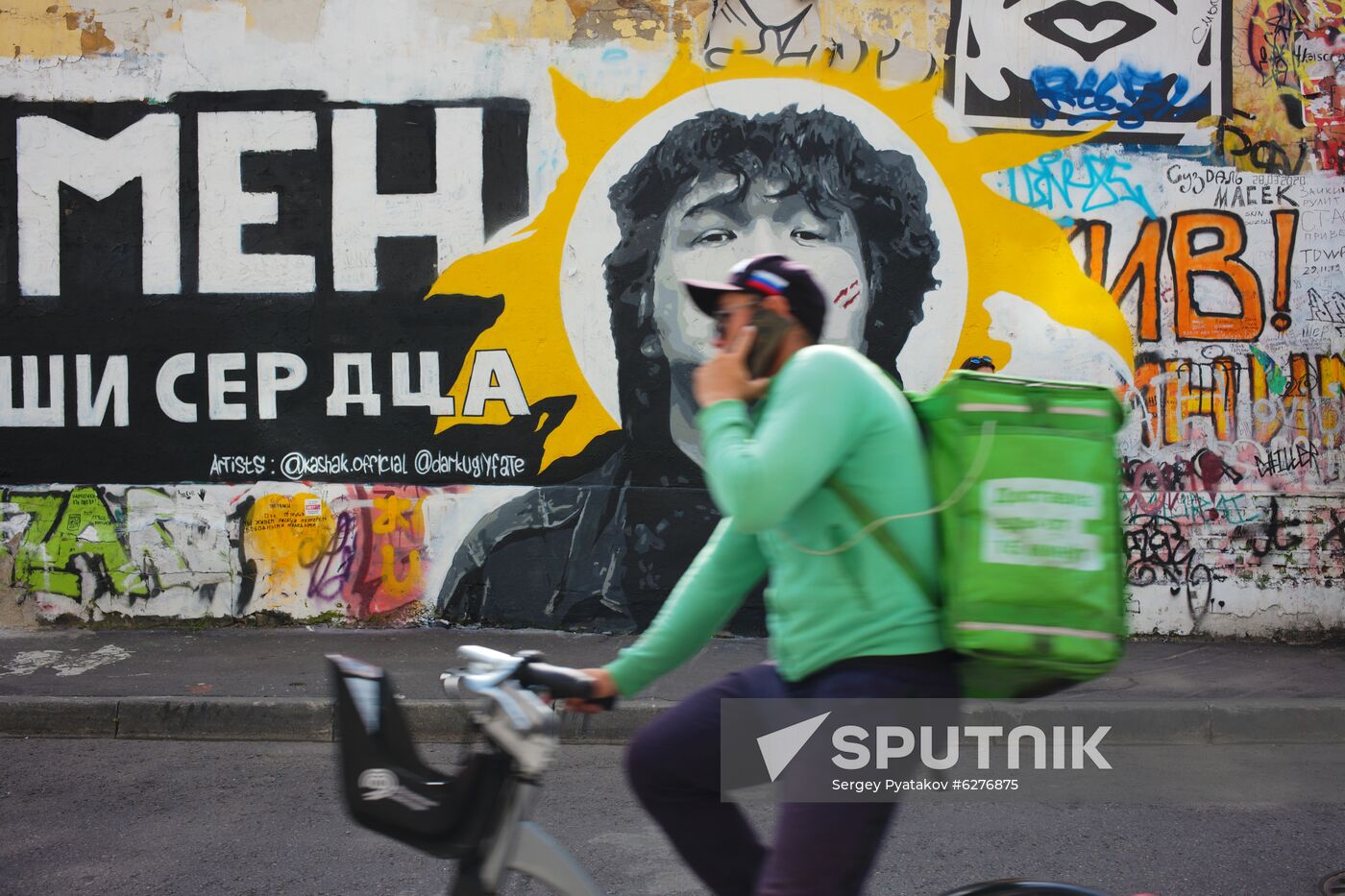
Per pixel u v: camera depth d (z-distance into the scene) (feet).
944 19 25.95
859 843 6.42
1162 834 15.47
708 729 7.22
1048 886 7.39
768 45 26.08
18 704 20.38
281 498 26.63
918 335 26.30
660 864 14.28
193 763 18.78
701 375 6.79
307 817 16.05
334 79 26.50
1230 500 26.16
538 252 26.45
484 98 26.40
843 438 6.37
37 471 26.86
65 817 16.05
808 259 26.27
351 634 26.21
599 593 26.50
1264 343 26.12
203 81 26.58
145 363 26.78
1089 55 26.00
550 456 26.55
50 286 26.81
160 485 26.76
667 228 26.32
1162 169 26.09
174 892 13.37
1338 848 14.93
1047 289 26.18
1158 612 26.27
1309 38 25.99
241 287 26.68
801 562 6.80
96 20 26.55
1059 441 6.40
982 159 26.11
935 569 6.61
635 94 26.25
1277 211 26.08
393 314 26.61
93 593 26.73
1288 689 21.71
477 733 6.63
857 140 26.13
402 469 26.63
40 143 26.71
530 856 6.34
